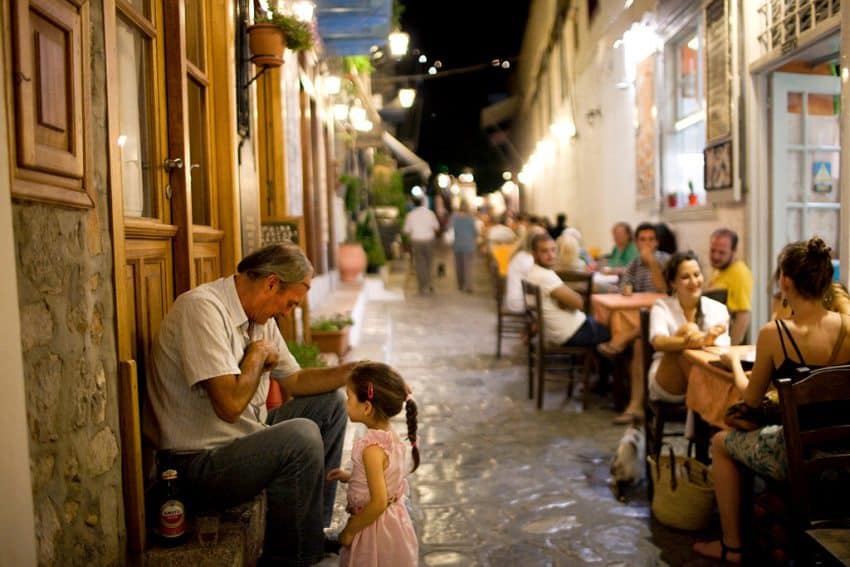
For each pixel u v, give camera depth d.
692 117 7.43
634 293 6.86
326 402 3.36
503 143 35.72
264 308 2.91
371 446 2.68
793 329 2.95
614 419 5.75
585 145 12.11
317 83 10.48
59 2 2.00
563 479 4.50
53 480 1.99
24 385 1.82
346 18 8.62
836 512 2.80
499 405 6.29
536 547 3.57
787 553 3.19
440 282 17.11
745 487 3.32
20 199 1.83
